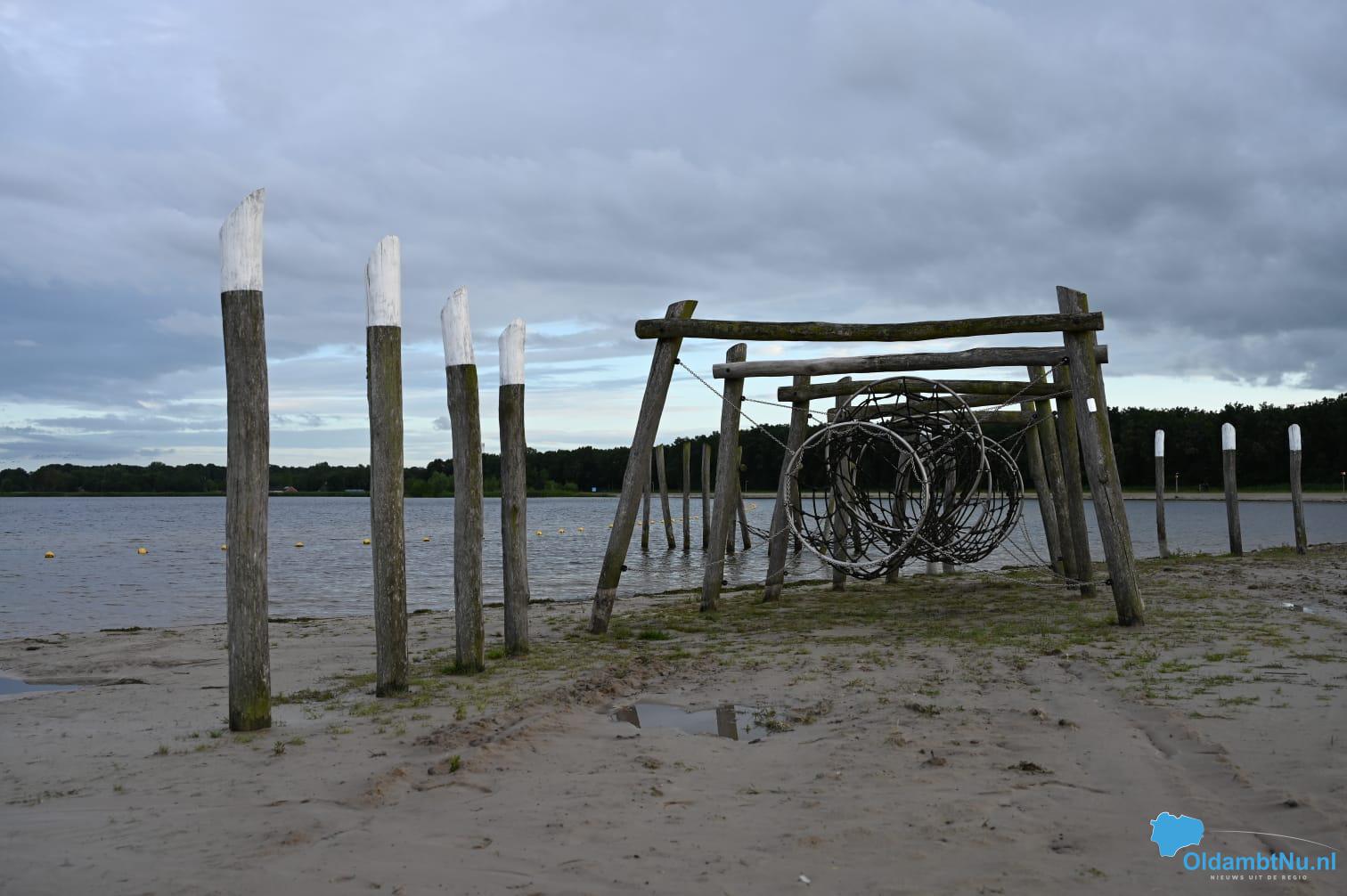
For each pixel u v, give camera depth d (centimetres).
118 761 639
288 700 831
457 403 933
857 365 1335
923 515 1243
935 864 423
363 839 466
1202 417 9506
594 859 436
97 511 9638
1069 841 447
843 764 585
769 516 6800
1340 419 8750
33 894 405
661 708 785
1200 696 734
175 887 411
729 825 480
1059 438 1600
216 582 2519
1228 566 1994
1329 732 613
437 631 1320
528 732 675
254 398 701
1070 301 1170
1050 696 759
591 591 2211
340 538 4841
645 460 1265
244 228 684
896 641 1091
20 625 1686
